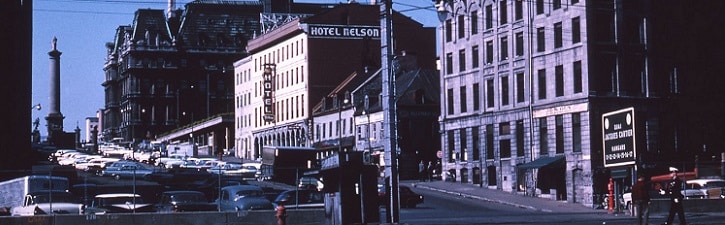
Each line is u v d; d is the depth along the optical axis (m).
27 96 81.31
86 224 39.69
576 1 72.25
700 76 75.19
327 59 132.38
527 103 77.81
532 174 76.38
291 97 137.62
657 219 45.88
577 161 71.75
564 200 72.69
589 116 70.62
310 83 131.50
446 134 90.44
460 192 78.88
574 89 72.38
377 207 37.69
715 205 52.88
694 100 74.56
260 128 151.12
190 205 43.53
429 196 77.00
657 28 73.62
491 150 83.12
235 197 46.22
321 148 123.31
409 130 105.38
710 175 66.00
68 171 67.56
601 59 71.56
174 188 65.94
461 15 87.69
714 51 75.88
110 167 87.00
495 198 73.56
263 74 144.50
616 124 51.75
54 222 39.22
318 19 126.81
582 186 71.00
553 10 75.06
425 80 109.81
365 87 119.31
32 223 38.84
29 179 49.31
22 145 76.38
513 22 79.81
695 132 74.44
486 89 83.81
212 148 160.62
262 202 45.84
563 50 73.62
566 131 73.12
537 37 77.00
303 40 132.62
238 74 164.75
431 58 132.12
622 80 71.94
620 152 51.34
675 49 74.25
